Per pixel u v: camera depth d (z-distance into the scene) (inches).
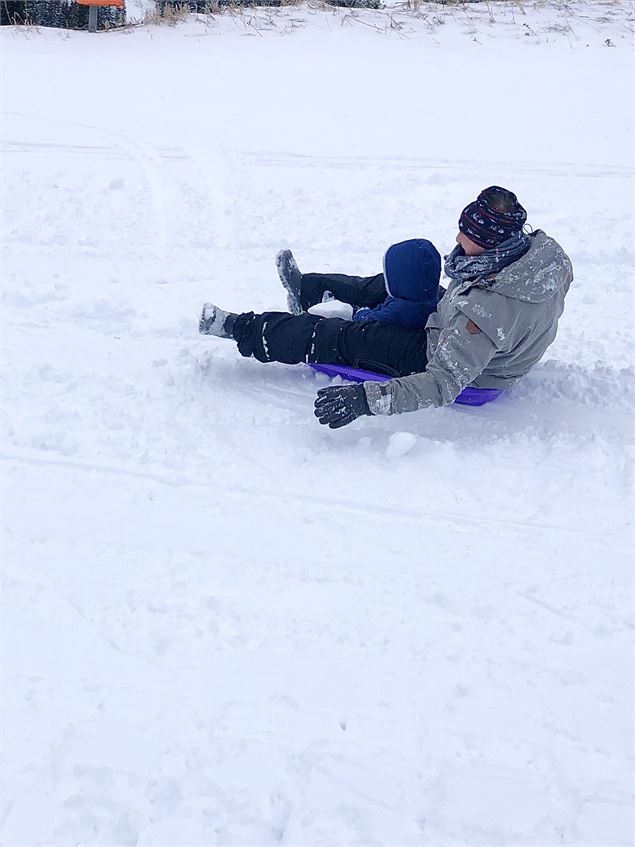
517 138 299.0
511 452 140.3
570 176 267.6
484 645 105.3
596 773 91.3
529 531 123.7
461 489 131.7
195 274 205.2
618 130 307.0
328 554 118.4
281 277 166.6
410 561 117.6
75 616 107.3
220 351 168.9
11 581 112.0
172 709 96.5
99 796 87.6
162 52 398.0
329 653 103.3
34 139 285.4
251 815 86.4
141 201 243.0
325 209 242.5
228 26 438.6
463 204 247.4
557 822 86.7
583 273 211.0
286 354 152.6
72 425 143.0
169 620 106.9
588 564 117.8
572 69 371.9
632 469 135.7
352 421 142.7
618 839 85.4
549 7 462.0
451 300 138.9
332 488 131.3
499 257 134.0
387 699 98.3
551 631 107.2
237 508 126.5
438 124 312.2
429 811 87.2
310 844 84.1
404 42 410.6
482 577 115.2
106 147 281.0
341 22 440.5
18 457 135.5
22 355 164.4
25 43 411.5
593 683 101.0
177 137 292.0
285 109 324.2
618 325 186.4
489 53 394.3
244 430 144.6
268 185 256.8
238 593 111.3
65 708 96.3
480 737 94.6
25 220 228.4
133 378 158.1
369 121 313.7
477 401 152.1
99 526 122.1
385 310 151.3
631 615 109.7
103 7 439.8
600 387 158.9
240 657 102.6
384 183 259.0
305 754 92.0
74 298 189.5
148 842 84.1
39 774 89.4
